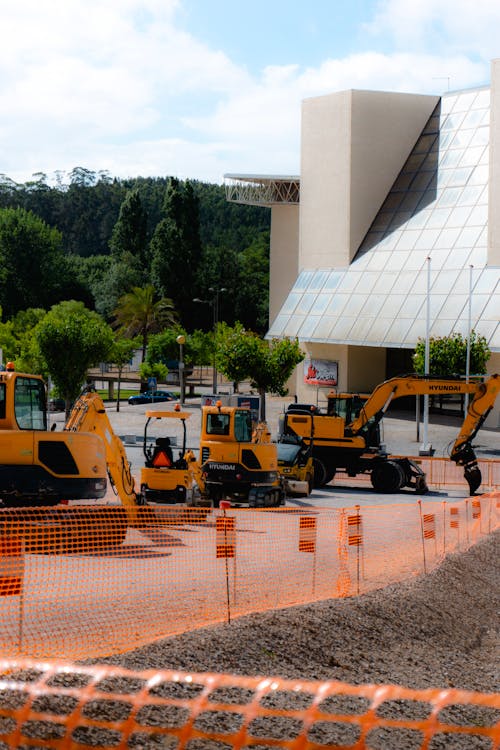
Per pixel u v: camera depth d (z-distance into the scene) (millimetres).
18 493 17203
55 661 9641
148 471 22234
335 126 72375
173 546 18219
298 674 11492
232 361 61281
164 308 129875
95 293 147625
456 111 72438
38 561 15500
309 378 72562
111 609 12469
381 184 72562
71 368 57312
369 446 36375
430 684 12570
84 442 17922
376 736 9852
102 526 17391
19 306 141625
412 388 35469
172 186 136625
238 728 9023
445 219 68188
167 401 77438
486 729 4836
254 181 81812
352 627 13984
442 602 17016
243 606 13633
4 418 17531
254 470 26391
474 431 34281
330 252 72938
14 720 7746
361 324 67062
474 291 62156
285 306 73500
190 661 10672
